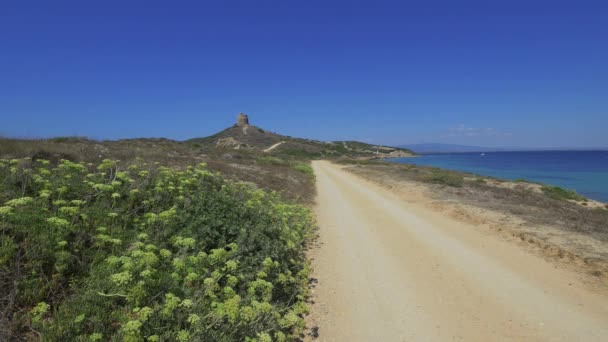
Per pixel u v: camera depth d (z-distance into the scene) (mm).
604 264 8062
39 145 13984
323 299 6406
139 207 7188
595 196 33938
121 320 4098
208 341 3926
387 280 7340
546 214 14156
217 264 5656
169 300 4012
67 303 4203
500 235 10930
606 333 5367
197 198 8203
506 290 6875
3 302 3996
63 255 4652
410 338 5223
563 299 6480
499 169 76000
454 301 6410
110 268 4867
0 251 4453
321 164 63906
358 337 5211
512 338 5242
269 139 135125
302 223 10727
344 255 8938
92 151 16266
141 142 40406
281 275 5832
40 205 5996
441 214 14633
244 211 8312
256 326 4547
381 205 17062
